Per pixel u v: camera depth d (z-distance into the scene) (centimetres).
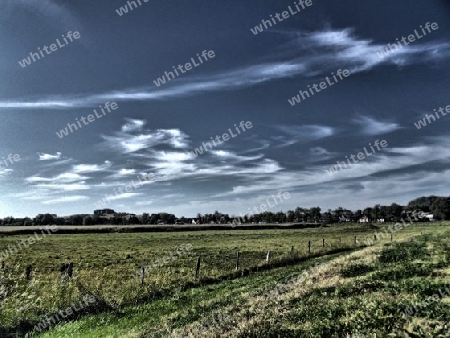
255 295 1905
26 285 2212
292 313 1281
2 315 1666
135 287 2486
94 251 5800
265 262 3497
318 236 9062
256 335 1125
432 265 1839
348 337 947
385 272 1784
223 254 5016
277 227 15462
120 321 1723
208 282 2812
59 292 2128
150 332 1473
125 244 7406
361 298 1297
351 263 2398
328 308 1238
